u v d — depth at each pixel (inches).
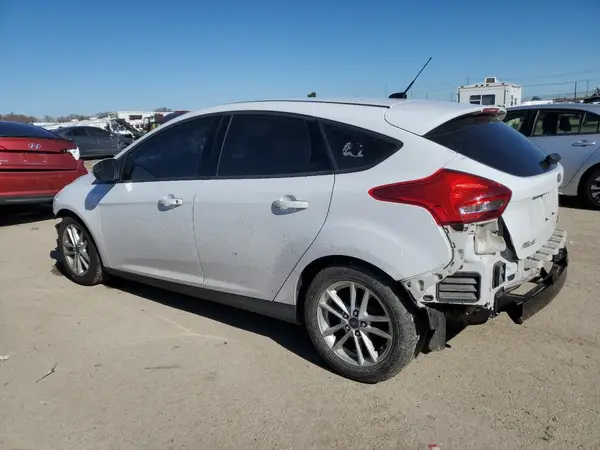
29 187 306.0
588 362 136.0
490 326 158.1
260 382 132.6
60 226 209.0
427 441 108.2
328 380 132.3
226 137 152.8
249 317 173.0
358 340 128.8
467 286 113.3
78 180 208.8
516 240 120.3
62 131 826.2
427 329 126.0
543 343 146.9
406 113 126.3
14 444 111.6
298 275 134.4
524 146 138.0
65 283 210.7
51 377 137.9
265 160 142.6
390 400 122.5
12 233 304.2
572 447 104.6
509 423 112.5
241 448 108.7
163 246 165.6
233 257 146.6
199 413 120.7
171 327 166.7
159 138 171.3
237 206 143.4
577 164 315.3
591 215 300.0
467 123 128.3
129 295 195.8
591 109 312.5
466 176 112.4
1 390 132.0
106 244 188.1
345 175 126.1
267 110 146.3
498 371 133.0
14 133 304.2
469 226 111.4
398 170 118.9
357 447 107.5
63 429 116.4
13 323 172.2
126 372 139.6
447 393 124.2
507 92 737.6
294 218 132.1
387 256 117.3
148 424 117.3
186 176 160.2
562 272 138.1
